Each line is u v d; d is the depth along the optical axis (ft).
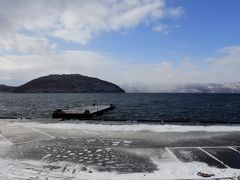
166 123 119.34
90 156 63.72
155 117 177.58
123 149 70.38
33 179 47.42
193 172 52.60
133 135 89.86
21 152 67.56
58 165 56.54
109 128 104.17
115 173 51.78
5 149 70.79
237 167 55.93
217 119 168.04
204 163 58.54
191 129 102.37
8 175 49.44
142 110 228.84
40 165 56.49
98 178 48.88
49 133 94.38
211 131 98.32
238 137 87.25
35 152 67.46
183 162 59.16
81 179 48.16
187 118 172.14
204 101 398.83
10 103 356.38
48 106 296.51
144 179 48.57
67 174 50.80
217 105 303.68
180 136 88.48
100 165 56.80
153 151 68.49
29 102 382.83
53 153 66.44
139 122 122.62
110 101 406.41
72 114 150.10
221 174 51.34
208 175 50.34
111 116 179.22
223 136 88.84
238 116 187.52
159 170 53.78
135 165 56.85
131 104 319.06
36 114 203.51
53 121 129.39
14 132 97.14
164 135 90.02
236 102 369.09
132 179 48.49
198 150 69.67
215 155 65.00
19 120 134.82
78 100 449.06
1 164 56.70
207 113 208.33
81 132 95.91
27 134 92.73
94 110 182.09
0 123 122.52
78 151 68.28
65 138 85.10
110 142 78.89
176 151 68.54
